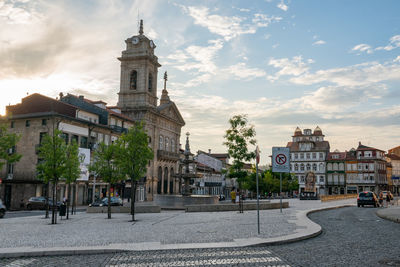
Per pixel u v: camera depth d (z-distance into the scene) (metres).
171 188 79.38
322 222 19.69
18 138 25.44
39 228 17.66
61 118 45.94
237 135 28.98
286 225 16.31
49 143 23.48
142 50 71.31
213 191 99.50
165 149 77.81
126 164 24.08
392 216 21.89
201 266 8.68
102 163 29.39
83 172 48.03
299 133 115.00
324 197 53.53
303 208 32.34
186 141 37.94
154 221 20.44
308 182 63.41
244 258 9.53
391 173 116.31
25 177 46.12
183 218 22.02
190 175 36.72
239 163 28.78
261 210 29.08
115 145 26.12
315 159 108.69
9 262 9.63
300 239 12.59
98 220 22.45
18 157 25.23
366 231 15.39
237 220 19.52
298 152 110.88
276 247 11.21
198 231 14.82
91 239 13.02
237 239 12.32
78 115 50.88
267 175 86.31
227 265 8.74
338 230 15.74
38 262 9.57
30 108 48.03
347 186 104.56
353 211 30.97
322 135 112.88
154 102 74.75
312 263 8.89
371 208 36.97
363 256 9.74
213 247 10.98
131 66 72.06
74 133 48.38
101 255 10.36
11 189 45.16
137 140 24.66
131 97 71.31
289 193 102.69
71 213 30.03
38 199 41.09
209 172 97.19
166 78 86.19
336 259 9.35
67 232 15.52
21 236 14.20
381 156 107.12
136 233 14.63
